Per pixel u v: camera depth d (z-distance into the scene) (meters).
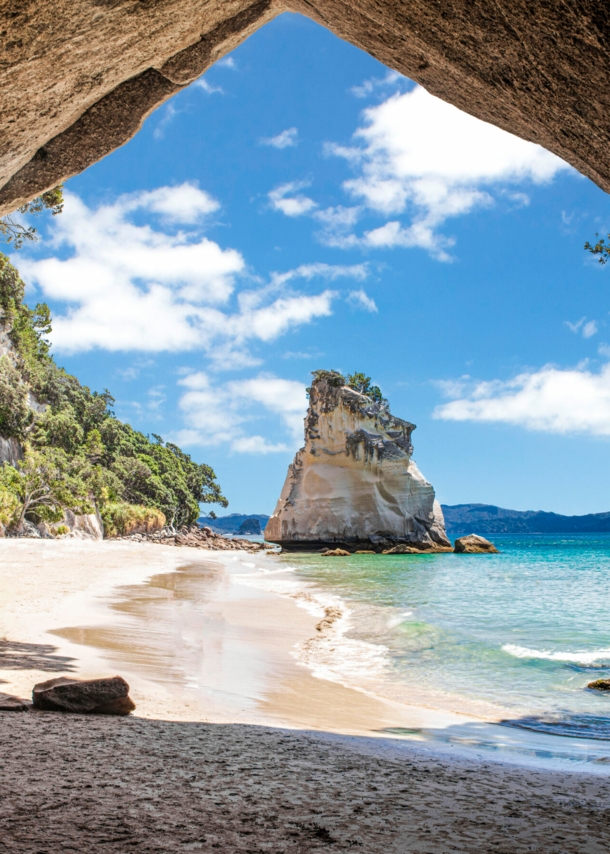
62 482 52.22
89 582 21.42
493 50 3.91
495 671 9.73
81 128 5.32
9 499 48.12
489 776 4.35
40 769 3.52
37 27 3.70
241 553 62.22
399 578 29.94
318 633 13.05
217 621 14.14
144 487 90.75
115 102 5.25
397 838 2.90
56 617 12.45
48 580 20.78
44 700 5.42
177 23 4.61
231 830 2.83
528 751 5.64
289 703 7.26
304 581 27.48
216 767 3.91
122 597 17.56
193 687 7.54
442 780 4.11
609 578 30.44
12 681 6.57
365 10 4.33
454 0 3.68
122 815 2.90
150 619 13.46
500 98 4.36
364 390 75.88
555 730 6.67
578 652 11.31
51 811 2.87
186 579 26.64
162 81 5.30
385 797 3.57
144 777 3.54
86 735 4.47
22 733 4.38
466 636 12.98
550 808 3.62
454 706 7.73
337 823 3.04
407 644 11.91
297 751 4.62
